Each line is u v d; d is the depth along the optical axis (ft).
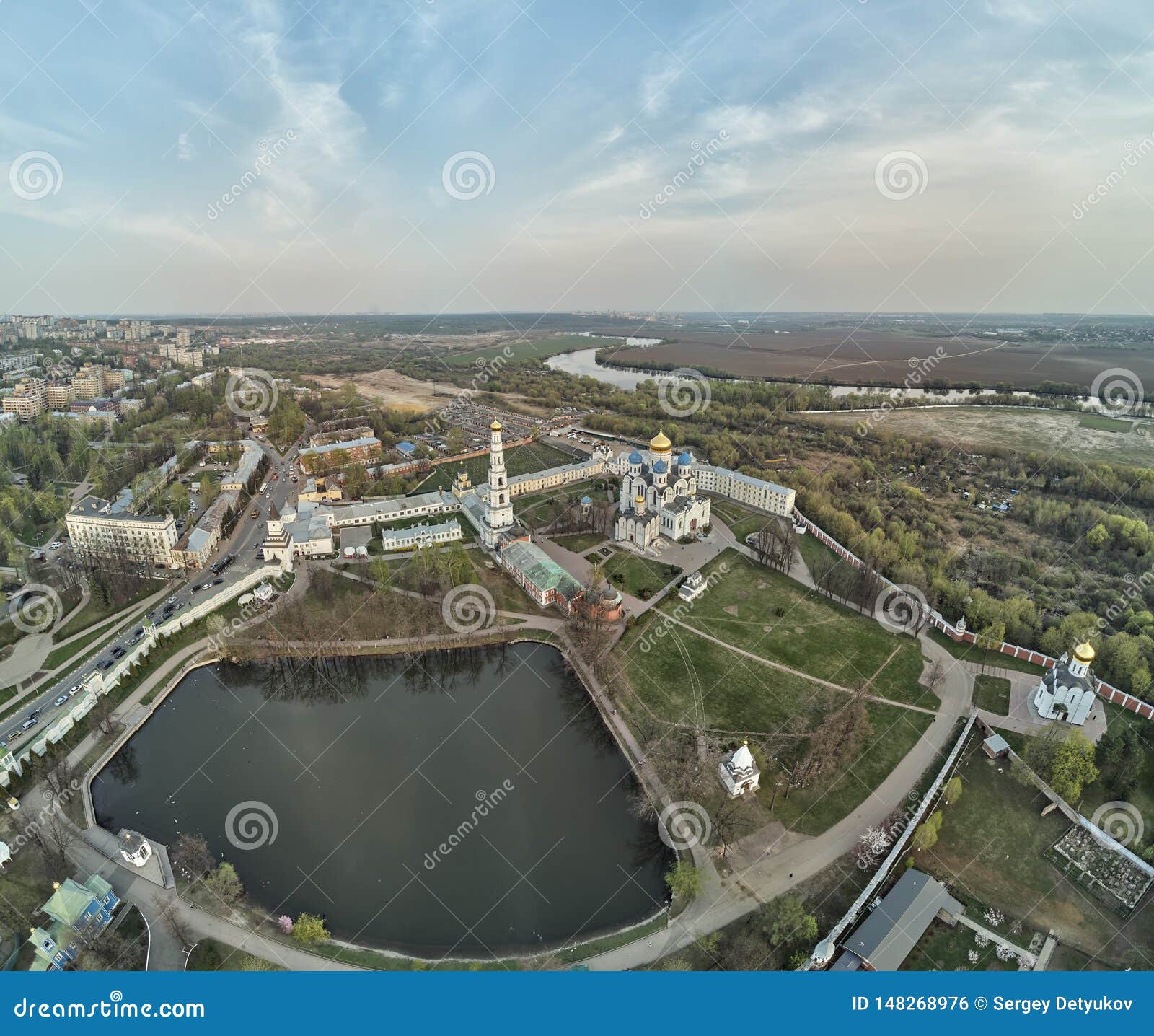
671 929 322.96
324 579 620.49
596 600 570.87
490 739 469.16
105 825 389.39
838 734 411.75
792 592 620.90
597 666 515.91
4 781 393.70
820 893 335.88
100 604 597.52
